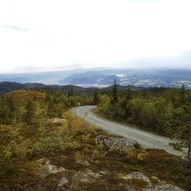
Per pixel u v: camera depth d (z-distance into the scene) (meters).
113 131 48.47
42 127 41.94
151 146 36.94
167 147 36.62
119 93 87.50
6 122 58.44
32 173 21.58
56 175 20.86
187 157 29.42
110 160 27.30
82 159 25.05
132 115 60.03
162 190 20.52
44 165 23.50
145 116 52.81
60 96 127.12
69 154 27.61
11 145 30.00
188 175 25.48
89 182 20.23
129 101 65.62
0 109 63.19
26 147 29.92
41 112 61.59
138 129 51.81
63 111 77.50
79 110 94.12
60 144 30.44
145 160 29.31
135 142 35.97
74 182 19.98
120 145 32.66
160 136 44.72
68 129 40.28
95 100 141.12
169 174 25.67
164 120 46.28
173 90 77.94
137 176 22.33
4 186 18.80
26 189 18.58
